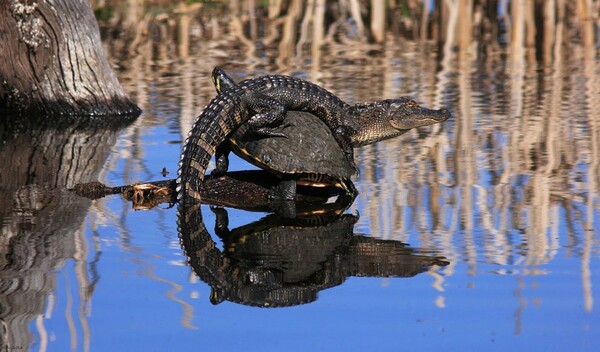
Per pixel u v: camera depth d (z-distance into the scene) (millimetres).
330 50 45562
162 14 50844
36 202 23016
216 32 48281
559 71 41281
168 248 19703
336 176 23469
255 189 23797
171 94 36625
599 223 20984
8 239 20062
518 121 31953
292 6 51688
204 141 23188
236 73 39781
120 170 26203
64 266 18500
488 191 23781
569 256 18906
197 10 52000
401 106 24812
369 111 24797
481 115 32969
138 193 23562
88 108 34031
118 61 42375
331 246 19797
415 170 26062
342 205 22953
